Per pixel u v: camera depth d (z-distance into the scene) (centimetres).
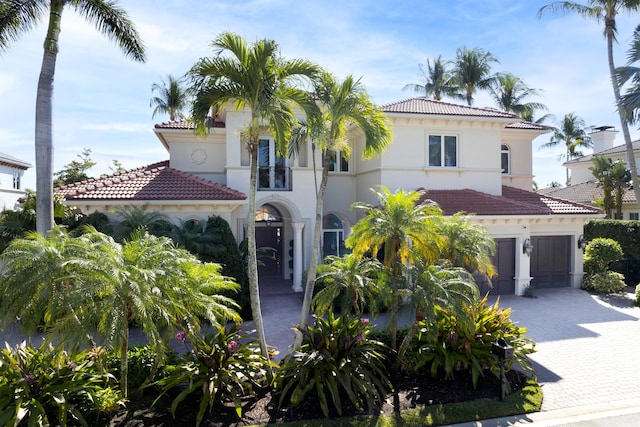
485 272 1134
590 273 2009
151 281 708
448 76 4153
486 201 1905
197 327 820
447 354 914
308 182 1930
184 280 777
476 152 2139
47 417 692
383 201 1009
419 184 2062
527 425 761
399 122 2034
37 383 702
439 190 2045
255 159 920
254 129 905
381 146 999
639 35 1958
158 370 839
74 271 707
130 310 737
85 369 783
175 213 1633
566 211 1908
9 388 685
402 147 2041
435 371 906
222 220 1593
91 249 714
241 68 862
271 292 1894
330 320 920
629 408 838
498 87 4028
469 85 3959
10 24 1354
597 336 1305
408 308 891
